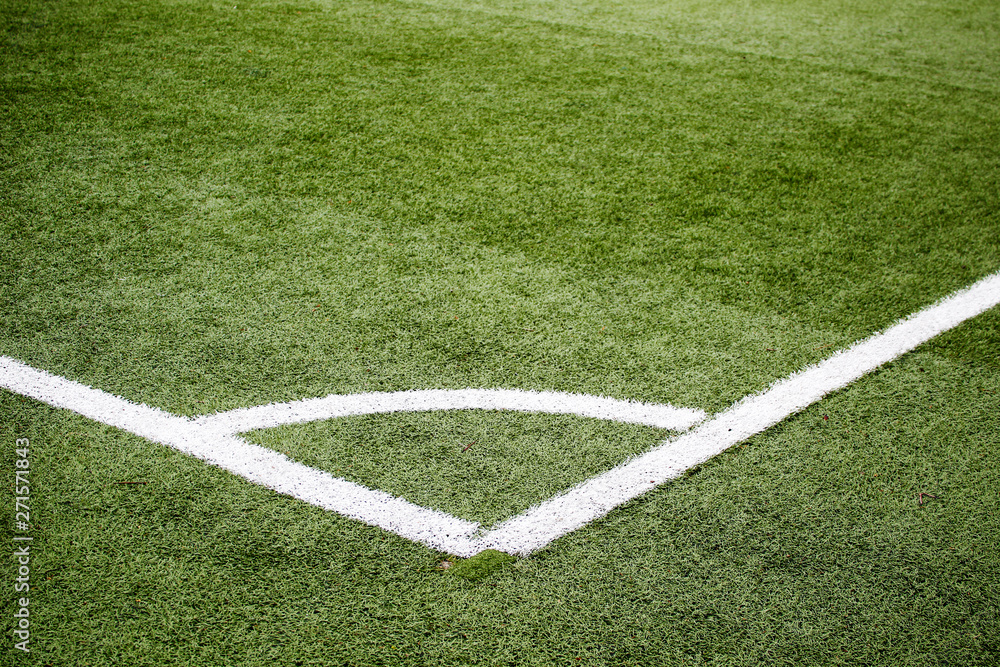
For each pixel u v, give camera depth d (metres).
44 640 1.67
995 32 5.95
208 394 2.37
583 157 3.93
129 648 1.67
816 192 3.66
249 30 5.40
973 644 1.73
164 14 5.57
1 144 3.79
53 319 2.66
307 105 4.37
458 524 1.98
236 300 2.79
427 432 2.26
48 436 2.18
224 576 1.82
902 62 5.32
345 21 5.66
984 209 3.54
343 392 2.40
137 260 3.00
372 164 3.79
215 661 1.65
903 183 3.76
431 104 4.45
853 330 2.74
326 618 1.75
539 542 1.93
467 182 3.66
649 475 2.13
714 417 2.34
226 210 3.36
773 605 1.80
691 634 1.74
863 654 1.71
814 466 2.16
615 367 2.53
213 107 4.29
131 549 1.88
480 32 5.59
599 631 1.74
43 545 1.87
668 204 3.53
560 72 4.96
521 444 2.22
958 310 2.85
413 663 1.67
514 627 1.74
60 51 4.87
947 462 2.18
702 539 1.95
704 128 4.28
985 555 1.92
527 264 3.07
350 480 2.09
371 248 3.14
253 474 2.10
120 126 4.03
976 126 4.39
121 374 2.43
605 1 6.38
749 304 2.87
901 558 1.91
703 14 6.17
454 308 2.79
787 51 5.46
